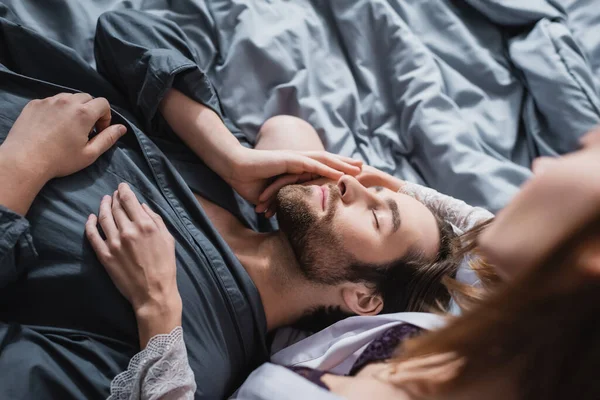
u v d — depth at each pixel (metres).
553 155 1.24
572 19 1.38
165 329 0.79
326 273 0.92
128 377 0.77
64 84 1.04
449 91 1.32
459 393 0.53
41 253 0.81
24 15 1.12
